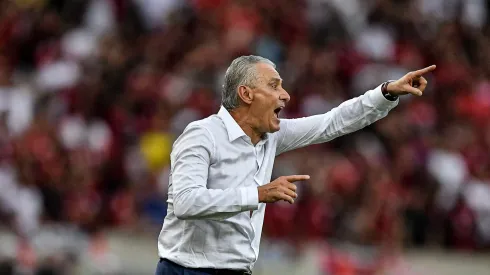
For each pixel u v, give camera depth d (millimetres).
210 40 47344
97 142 40781
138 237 37000
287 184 15406
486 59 53781
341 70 47500
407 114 44875
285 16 49844
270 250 35719
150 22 50281
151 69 45438
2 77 44219
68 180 37781
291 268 35500
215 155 16188
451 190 40688
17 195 36344
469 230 39969
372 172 37812
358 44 49625
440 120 46594
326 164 38000
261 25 49000
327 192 37094
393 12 52062
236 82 16484
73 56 46344
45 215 36969
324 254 35719
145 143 40281
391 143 41719
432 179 40719
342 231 36469
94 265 35750
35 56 48594
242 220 16328
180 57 47281
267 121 16453
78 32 49531
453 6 55438
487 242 40438
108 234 37156
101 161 39656
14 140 38844
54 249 35656
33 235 35875
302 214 36375
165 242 16531
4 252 35344
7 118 42031
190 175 15750
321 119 17625
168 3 50750
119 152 40719
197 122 16375
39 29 48812
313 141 17672
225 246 16266
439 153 42219
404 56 50188
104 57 45594
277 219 36094
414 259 37469
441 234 39625
